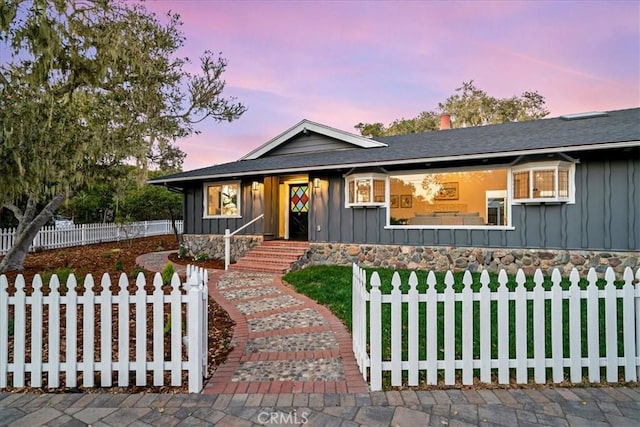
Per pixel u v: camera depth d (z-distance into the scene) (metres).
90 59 5.02
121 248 15.05
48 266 9.88
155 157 13.91
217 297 6.66
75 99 6.70
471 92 27.78
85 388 3.00
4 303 3.04
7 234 12.25
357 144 11.56
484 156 7.76
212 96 13.11
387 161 8.84
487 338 3.02
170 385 3.05
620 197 7.16
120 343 3.03
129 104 8.63
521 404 2.68
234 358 3.71
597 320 3.06
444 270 8.90
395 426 2.39
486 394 2.84
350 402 2.73
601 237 7.33
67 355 3.03
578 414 2.54
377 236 9.74
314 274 8.54
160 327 3.05
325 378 3.20
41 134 4.40
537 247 7.93
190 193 13.28
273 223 12.30
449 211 9.22
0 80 4.12
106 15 5.61
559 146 7.04
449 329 3.01
